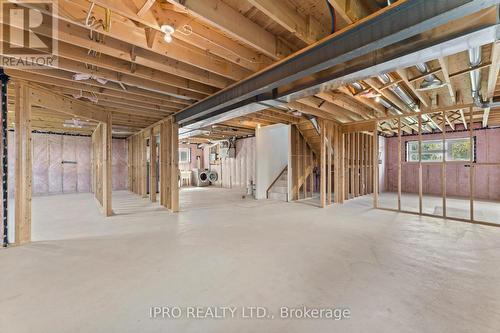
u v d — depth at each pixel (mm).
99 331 1605
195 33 2447
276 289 2117
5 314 1776
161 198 6547
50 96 3838
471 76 3307
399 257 2811
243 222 4527
